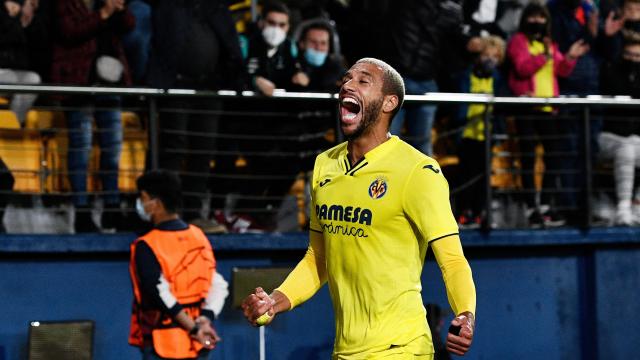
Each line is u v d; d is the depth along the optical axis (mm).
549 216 30062
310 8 28641
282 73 27203
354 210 14180
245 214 27844
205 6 26000
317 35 27297
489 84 29969
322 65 27453
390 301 14125
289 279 15258
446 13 28516
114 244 25328
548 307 29234
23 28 25391
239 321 26547
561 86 31156
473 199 29375
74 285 25469
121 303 25766
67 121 26047
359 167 14289
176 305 21125
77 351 24484
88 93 24500
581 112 29109
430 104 27297
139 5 27812
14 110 26000
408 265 14195
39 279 25234
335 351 14719
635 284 29891
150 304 21500
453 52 29312
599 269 29547
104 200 26250
